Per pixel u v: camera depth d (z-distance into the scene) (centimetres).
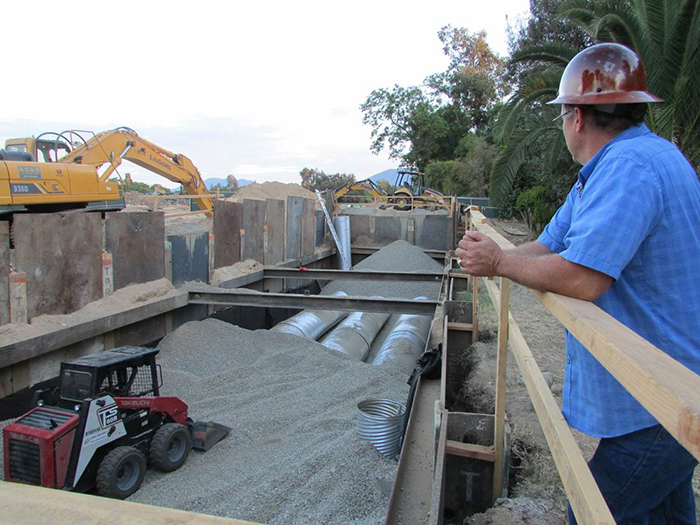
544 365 563
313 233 2072
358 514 468
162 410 605
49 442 492
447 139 5047
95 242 893
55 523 83
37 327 762
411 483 369
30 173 874
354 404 745
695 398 78
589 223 150
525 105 1215
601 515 127
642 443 164
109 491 518
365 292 1769
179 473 589
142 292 994
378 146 5259
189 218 1752
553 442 186
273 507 486
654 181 149
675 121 951
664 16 870
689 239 152
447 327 640
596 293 149
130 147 1355
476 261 173
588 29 1023
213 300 1088
